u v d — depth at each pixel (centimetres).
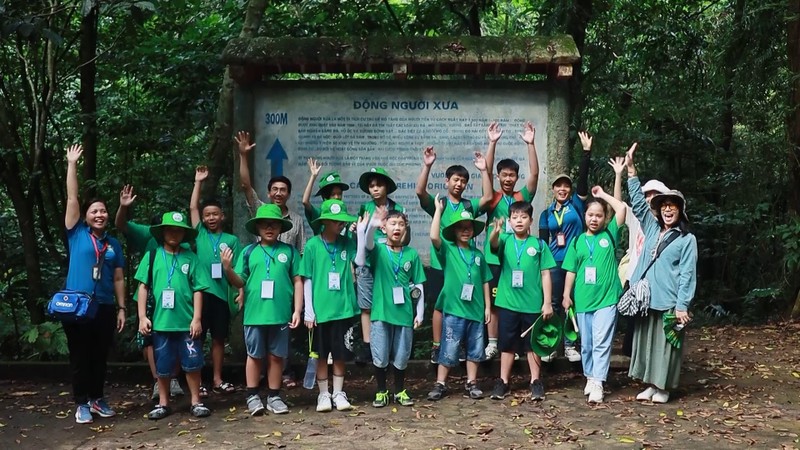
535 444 504
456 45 694
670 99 1166
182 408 606
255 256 588
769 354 801
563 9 1009
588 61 1185
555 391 638
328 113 722
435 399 613
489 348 657
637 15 1192
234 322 716
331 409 586
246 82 712
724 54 1131
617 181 645
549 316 609
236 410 595
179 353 580
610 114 1185
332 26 1032
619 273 667
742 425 545
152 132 920
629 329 659
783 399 622
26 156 830
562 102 712
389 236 600
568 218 665
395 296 592
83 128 867
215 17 1020
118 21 959
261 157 721
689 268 589
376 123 722
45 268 911
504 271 625
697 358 777
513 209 626
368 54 690
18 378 707
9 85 892
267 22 991
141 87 1067
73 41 878
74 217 580
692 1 1236
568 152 718
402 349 598
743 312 1162
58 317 547
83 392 570
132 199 624
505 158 718
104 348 584
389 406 598
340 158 722
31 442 527
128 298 901
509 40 699
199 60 927
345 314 588
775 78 1097
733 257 1237
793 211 1045
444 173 721
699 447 497
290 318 592
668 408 590
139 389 677
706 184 1233
